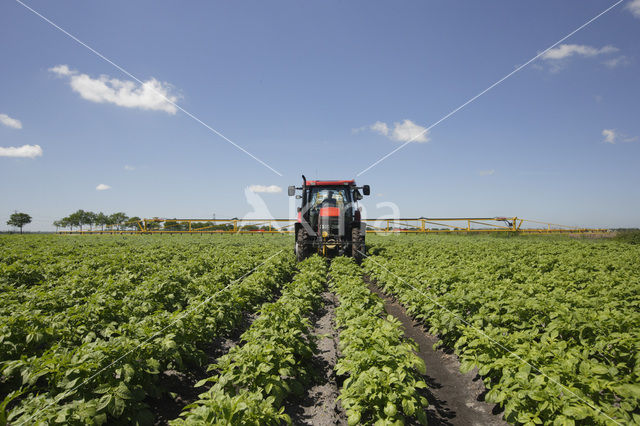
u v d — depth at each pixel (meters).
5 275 9.46
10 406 4.21
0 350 4.64
